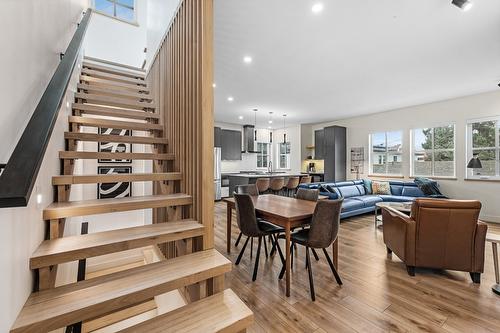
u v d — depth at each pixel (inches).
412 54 132.4
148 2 176.4
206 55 76.0
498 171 200.1
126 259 158.4
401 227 109.4
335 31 110.3
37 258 47.8
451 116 223.3
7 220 36.9
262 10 95.7
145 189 180.5
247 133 360.8
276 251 135.9
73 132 93.5
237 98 222.1
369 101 231.6
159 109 135.6
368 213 236.1
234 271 111.7
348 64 145.9
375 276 105.7
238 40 118.3
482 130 207.8
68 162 84.3
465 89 194.1
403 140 258.8
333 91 199.5
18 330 38.0
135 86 159.9
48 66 68.9
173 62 107.7
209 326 48.6
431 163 240.1
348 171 312.2
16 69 43.8
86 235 61.3
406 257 106.3
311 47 124.7
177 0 103.7
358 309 82.3
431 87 188.5
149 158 97.6
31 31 53.0
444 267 101.7
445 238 100.3
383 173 278.1
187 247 69.7
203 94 74.9
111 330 110.7
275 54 133.1
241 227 112.8
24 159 29.2
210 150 75.0
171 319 50.9
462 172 217.0
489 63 143.6
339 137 308.5
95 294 47.6
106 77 157.9
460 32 110.7
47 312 41.8
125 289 49.4
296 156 367.6
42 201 58.2
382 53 131.5
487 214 203.6
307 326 73.9
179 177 90.7
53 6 74.7
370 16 99.2
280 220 97.3
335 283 99.7
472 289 94.5
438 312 80.2
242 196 109.2
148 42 174.6
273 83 180.2
